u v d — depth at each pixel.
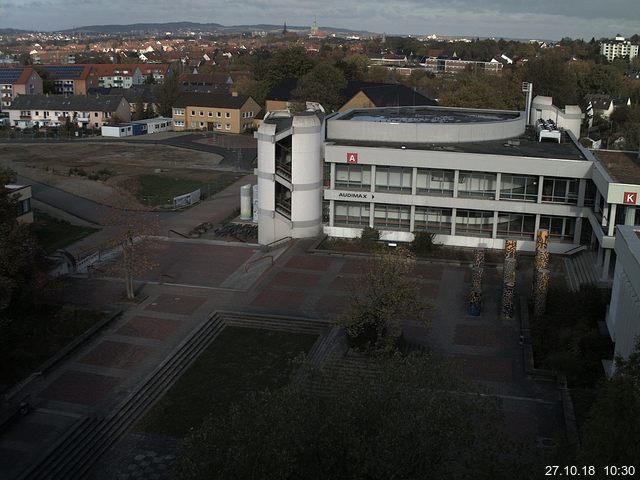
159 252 64.94
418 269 59.94
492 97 123.94
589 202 62.22
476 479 23.97
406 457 23.16
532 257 63.03
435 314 50.38
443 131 70.19
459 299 53.34
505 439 25.66
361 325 42.94
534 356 43.78
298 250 64.56
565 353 41.88
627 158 65.50
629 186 50.44
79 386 39.62
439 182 65.75
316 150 65.62
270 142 64.75
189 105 163.12
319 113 77.12
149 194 94.19
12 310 48.19
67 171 108.00
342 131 70.88
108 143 141.38
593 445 22.92
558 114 86.56
